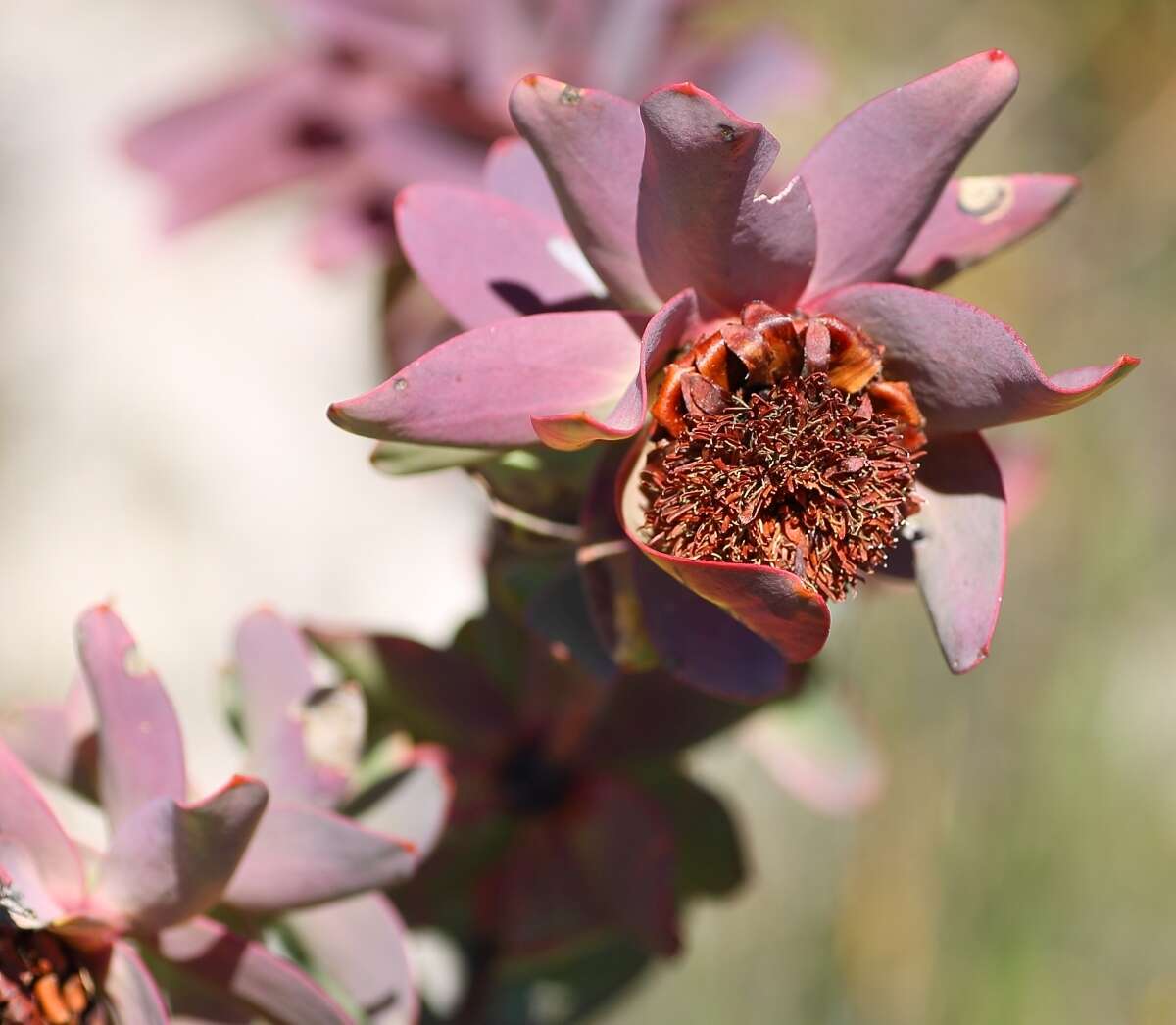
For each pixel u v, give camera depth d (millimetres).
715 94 513
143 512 876
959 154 385
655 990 878
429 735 450
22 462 878
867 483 385
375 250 520
